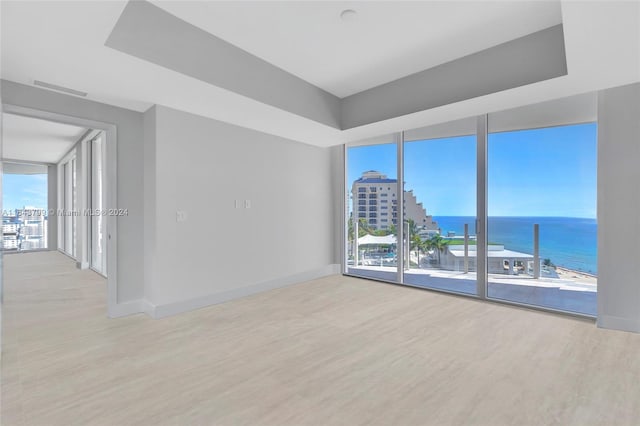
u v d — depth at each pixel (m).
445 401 1.90
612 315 3.05
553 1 2.46
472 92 3.27
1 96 2.70
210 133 3.92
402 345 2.70
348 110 4.41
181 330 3.05
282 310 3.69
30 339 2.82
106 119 3.36
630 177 2.96
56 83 2.84
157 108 3.41
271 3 2.48
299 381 2.13
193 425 1.70
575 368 2.29
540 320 3.32
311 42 3.06
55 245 8.84
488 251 4.16
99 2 1.78
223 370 2.28
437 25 2.79
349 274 5.77
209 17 2.65
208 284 3.88
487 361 2.40
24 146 6.74
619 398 1.91
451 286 4.54
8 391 2.01
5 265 6.58
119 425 1.70
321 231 5.66
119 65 2.50
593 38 2.14
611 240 3.05
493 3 2.49
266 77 3.42
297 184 5.20
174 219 3.56
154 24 2.49
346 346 2.69
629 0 1.74
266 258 4.64
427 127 4.71
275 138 4.81
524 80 2.94
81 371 2.26
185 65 2.70
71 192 7.64
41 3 1.76
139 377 2.18
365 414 1.78
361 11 2.59
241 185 4.30
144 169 3.62
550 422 1.70
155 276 3.41
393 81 3.92
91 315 3.48
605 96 3.06
